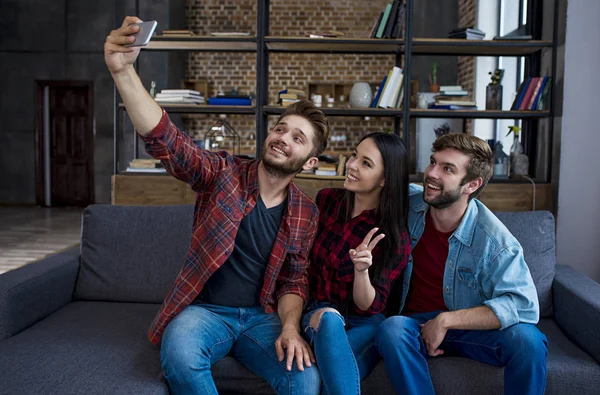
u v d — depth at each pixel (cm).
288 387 165
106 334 195
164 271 234
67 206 959
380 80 962
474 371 177
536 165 433
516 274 181
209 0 982
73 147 953
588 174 383
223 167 182
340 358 163
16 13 943
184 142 169
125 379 161
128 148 860
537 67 431
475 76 778
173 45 453
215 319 180
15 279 204
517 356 167
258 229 185
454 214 196
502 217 234
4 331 191
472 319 176
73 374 161
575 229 387
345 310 192
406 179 195
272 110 426
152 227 239
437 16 920
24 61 946
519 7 682
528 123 441
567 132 385
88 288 235
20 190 966
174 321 174
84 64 937
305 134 179
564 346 196
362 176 190
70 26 935
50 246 599
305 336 180
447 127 556
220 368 183
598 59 378
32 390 152
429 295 199
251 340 181
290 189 190
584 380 176
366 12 966
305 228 189
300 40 420
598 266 386
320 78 968
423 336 181
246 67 975
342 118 946
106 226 240
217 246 175
